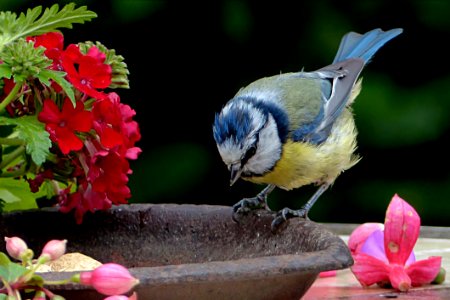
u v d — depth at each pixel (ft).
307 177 27.94
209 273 16.06
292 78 29.01
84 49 21.11
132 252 22.68
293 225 20.83
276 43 38.81
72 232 22.81
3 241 22.09
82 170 21.76
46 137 19.33
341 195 38.47
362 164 38.19
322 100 28.50
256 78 39.34
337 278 23.45
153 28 38.58
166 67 39.34
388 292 21.85
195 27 38.73
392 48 38.45
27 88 20.90
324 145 27.81
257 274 16.37
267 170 27.12
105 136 20.49
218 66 39.45
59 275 15.80
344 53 34.24
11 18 20.25
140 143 38.78
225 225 22.31
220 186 38.37
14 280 15.25
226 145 26.43
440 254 25.45
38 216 22.72
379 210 38.29
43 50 19.39
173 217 22.80
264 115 26.89
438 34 38.70
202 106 39.58
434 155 37.81
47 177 22.36
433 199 37.93
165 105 39.45
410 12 38.78
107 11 37.32
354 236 23.41
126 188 21.77
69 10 20.44
